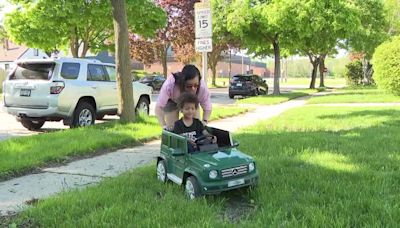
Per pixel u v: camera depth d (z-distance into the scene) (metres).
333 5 25.20
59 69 11.62
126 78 12.26
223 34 30.11
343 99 21.95
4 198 5.76
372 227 3.90
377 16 36.34
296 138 9.00
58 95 11.39
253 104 21.95
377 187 5.11
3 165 7.01
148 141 10.30
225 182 4.91
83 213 4.59
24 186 6.36
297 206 4.50
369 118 12.95
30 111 11.55
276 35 28.55
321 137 9.08
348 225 3.97
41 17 23.11
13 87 11.76
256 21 26.91
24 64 11.95
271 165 6.35
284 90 41.19
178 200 4.87
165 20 27.25
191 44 43.97
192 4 40.25
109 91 13.24
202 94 6.17
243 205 5.01
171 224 4.18
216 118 14.80
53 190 6.11
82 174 7.04
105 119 15.53
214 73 52.69
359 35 35.75
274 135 9.59
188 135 5.60
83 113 12.27
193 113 5.68
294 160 6.69
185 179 5.33
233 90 29.50
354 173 5.79
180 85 6.02
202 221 4.17
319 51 33.59
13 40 24.92
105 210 4.48
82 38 26.66
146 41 42.53
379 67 21.48
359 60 49.38
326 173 5.84
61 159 8.03
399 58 20.55
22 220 4.58
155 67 74.31
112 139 9.48
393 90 21.11
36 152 8.09
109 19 24.41
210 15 10.30
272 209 4.54
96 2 23.70
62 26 24.47
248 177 5.08
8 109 11.89
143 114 13.14
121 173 6.75
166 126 6.09
